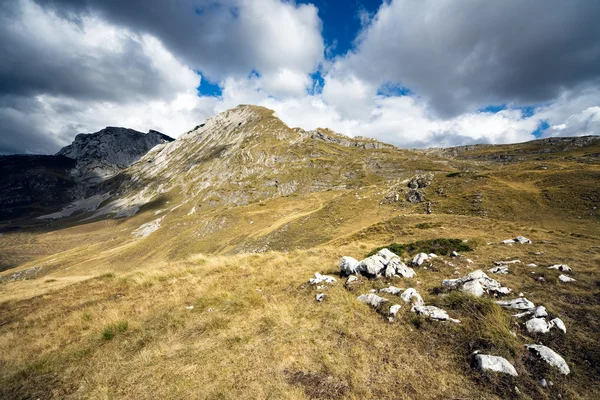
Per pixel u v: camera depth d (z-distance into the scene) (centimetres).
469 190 5859
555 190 4884
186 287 1227
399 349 624
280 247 5653
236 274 1387
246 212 10338
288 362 609
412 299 820
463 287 855
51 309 1086
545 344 594
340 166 19825
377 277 1075
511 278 969
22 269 11006
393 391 508
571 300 759
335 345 656
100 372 640
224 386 546
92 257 10750
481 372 533
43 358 721
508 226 2792
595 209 4000
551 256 1226
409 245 1758
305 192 17212
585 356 550
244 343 701
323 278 1103
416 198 6334
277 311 855
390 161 18575
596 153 14000
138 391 562
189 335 780
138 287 1303
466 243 1700
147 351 700
